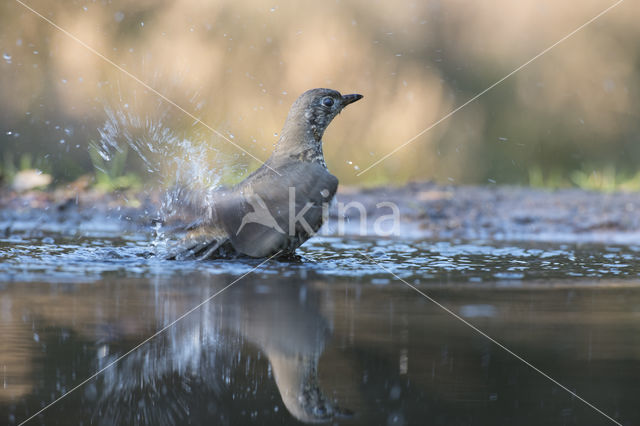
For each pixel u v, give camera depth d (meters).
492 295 8.09
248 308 7.37
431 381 5.43
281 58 28.28
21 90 25.69
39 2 26.80
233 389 5.40
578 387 5.40
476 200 18.36
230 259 10.30
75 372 5.66
